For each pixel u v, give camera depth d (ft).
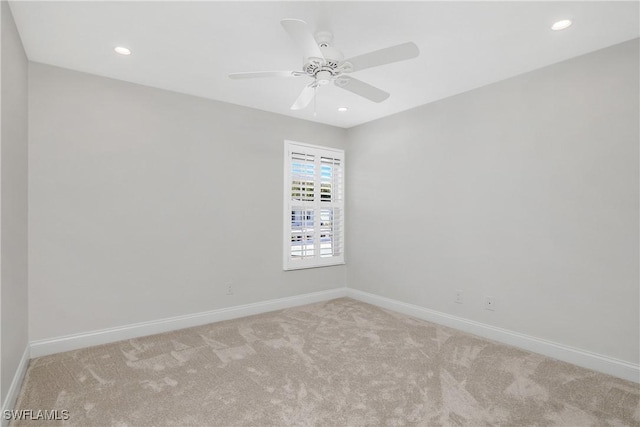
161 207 10.39
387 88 10.30
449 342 9.60
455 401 6.64
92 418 6.05
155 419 6.04
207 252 11.28
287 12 6.47
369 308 13.03
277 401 6.62
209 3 6.18
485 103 10.07
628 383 7.34
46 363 8.16
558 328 8.57
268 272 12.71
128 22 6.82
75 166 9.05
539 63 8.65
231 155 11.79
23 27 6.97
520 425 5.91
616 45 7.69
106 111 9.49
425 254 11.73
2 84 5.85
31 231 8.44
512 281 9.46
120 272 9.71
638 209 7.40
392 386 7.20
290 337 9.99
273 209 12.82
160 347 9.20
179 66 8.84
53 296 8.75
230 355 8.72
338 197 14.61
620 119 7.63
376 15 6.56
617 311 7.67
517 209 9.37
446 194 11.08
